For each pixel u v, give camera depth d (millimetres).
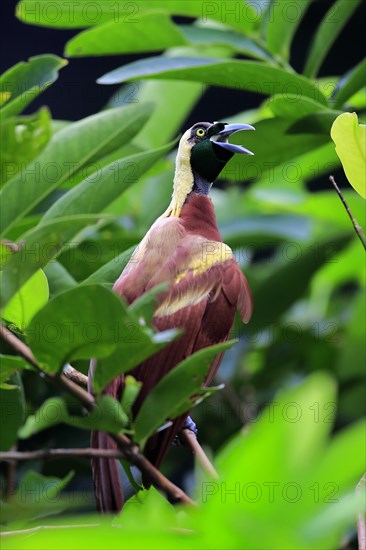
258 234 8648
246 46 6824
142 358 3572
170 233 6270
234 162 6676
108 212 7996
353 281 11414
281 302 8516
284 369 9133
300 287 8508
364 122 8281
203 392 3811
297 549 2084
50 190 4180
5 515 3564
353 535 5156
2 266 3883
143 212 8016
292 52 17562
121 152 6488
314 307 9961
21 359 3684
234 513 2131
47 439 7500
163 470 8195
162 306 5836
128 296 5855
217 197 9258
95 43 6375
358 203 8344
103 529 2113
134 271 6020
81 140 4430
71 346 3502
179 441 6723
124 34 6297
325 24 6770
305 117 6133
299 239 8680
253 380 9008
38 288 4105
